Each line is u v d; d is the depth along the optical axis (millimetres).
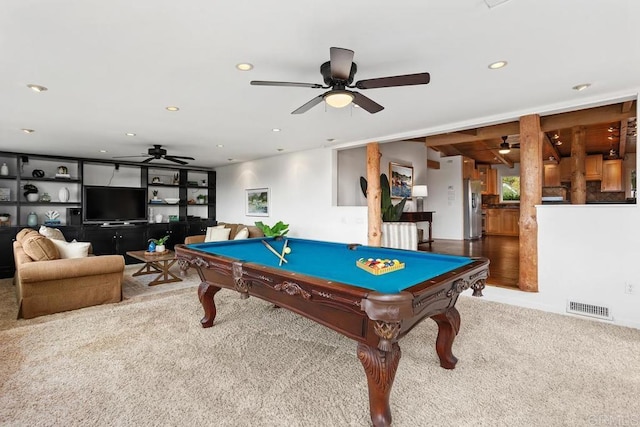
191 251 2824
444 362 2174
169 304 3566
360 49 2107
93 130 4215
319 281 1667
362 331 1615
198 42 1997
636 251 2885
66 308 3346
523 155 3471
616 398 1831
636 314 2881
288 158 6066
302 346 2516
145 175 6910
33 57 2174
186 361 2266
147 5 1612
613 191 8117
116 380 2018
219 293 3996
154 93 2881
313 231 5656
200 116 3617
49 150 5551
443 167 8867
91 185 6488
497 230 9930
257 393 1888
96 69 2369
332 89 2189
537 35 1946
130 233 6438
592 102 3062
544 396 1855
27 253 3318
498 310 3332
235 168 7375
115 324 2961
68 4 1594
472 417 1679
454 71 2455
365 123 3955
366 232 4902
